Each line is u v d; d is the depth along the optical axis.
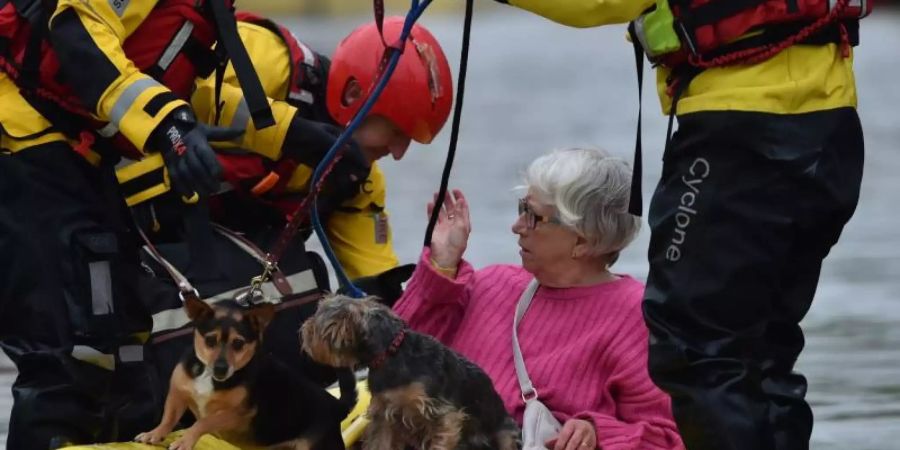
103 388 10.75
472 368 9.97
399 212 29.52
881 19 105.00
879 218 30.66
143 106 9.96
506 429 10.12
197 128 9.95
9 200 10.59
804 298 10.38
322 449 9.87
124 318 10.85
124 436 11.22
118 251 10.74
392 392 9.65
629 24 10.66
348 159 11.45
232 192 12.06
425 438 9.78
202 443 10.22
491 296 11.20
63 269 10.55
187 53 10.70
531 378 10.74
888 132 47.50
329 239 12.92
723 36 10.00
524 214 10.90
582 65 77.75
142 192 11.73
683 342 10.03
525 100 58.41
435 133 12.45
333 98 12.21
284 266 11.90
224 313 9.28
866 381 16.98
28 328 10.65
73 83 10.16
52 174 10.55
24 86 10.46
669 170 10.27
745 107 9.91
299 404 9.77
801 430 10.31
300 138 11.38
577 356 10.67
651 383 10.55
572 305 10.88
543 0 9.95
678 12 10.08
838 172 10.07
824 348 18.75
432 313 11.16
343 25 80.12
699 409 9.97
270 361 9.71
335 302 9.71
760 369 10.06
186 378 9.40
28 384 10.66
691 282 10.05
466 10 10.88
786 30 9.98
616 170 10.75
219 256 11.67
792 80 9.98
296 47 12.27
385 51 10.81
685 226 10.08
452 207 11.28
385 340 9.65
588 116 51.72
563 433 10.25
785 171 9.94
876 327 20.00
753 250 9.97
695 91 10.20
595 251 10.82
